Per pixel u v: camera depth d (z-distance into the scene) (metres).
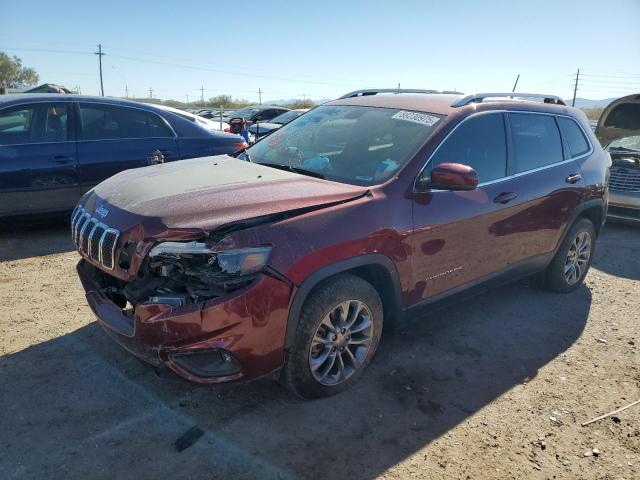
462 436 2.97
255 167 3.73
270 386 3.33
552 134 4.66
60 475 2.52
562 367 3.79
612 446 2.96
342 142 3.88
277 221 2.81
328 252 2.89
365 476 2.63
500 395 3.39
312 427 2.96
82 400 3.09
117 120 6.52
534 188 4.27
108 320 2.97
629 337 4.32
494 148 4.03
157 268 2.78
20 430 2.81
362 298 3.18
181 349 2.63
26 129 5.98
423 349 3.94
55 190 6.08
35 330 3.90
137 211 2.86
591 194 4.94
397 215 3.25
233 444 2.79
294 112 17.31
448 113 3.79
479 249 3.89
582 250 5.21
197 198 2.93
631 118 8.77
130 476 2.54
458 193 3.65
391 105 4.11
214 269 2.67
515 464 2.78
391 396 3.30
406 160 3.45
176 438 2.81
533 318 4.60
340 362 3.21
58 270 5.18
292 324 2.83
